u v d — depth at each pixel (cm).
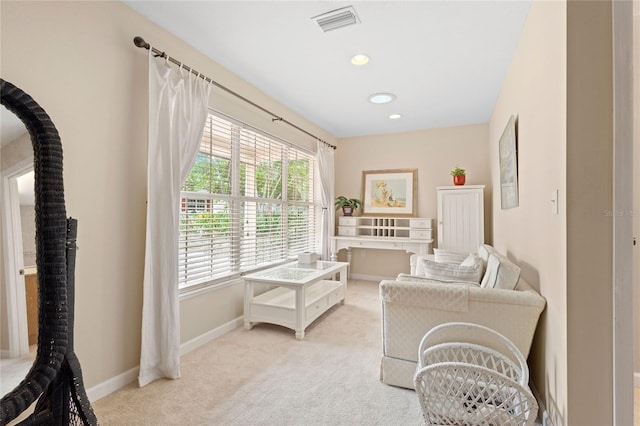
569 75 122
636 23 181
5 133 123
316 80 306
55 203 111
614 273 117
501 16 205
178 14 208
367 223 504
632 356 115
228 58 265
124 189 199
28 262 127
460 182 422
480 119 425
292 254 404
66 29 169
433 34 227
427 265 248
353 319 318
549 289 153
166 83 210
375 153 507
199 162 262
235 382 200
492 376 123
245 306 290
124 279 199
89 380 179
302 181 430
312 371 213
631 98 115
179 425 159
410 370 189
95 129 183
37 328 113
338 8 201
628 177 115
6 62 147
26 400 93
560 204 133
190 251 253
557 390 138
